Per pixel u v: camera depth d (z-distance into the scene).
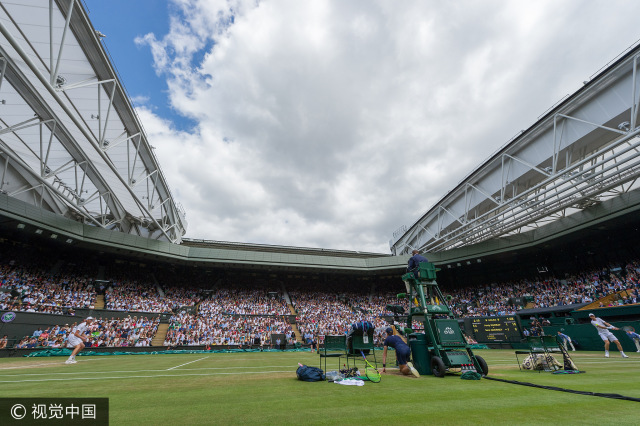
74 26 15.84
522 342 24.83
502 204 26.27
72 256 37.22
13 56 14.95
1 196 24.70
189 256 39.03
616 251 34.31
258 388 6.04
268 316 40.34
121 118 21.69
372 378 6.73
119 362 15.00
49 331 24.78
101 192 29.14
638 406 4.30
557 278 39.25
